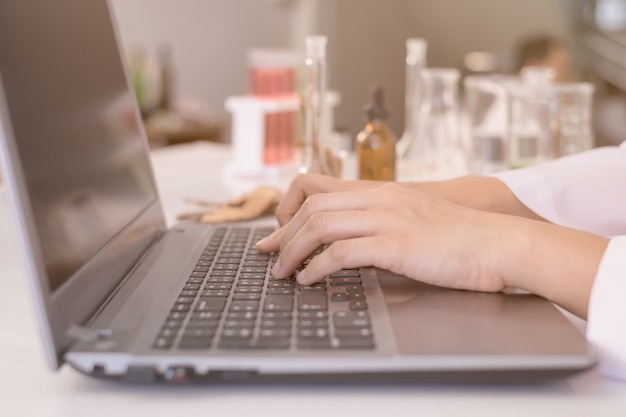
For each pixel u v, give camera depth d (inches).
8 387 25.2
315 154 54.2
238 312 27.2
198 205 56.7
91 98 34.1
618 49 240.2
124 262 32.9
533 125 67.8
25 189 23.8
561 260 28.7
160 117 168.2
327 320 26.4
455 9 238.7
